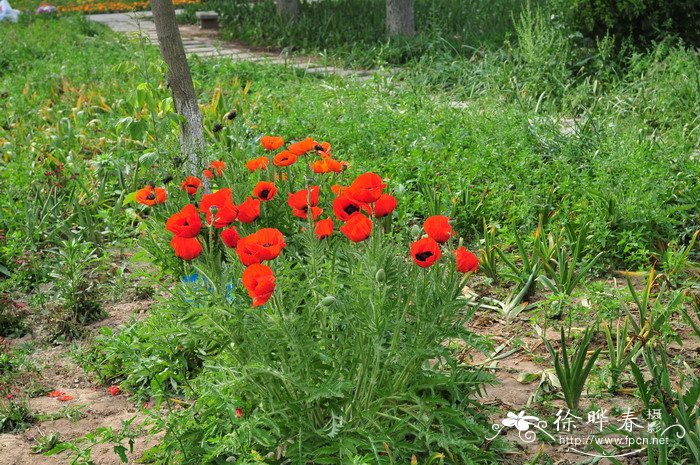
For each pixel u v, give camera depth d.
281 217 4.73
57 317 4.91
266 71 12.07
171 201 5.10
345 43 14.95
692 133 7.95
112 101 10.30
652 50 10.92
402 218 6.00
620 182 5.87
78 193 6.97
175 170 5.57
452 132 7.73
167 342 4.09
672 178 6.20
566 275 5.07
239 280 3.53
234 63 12.85
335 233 4.30
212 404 3.46
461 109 8.73
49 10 24.41
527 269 5.16
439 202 6.19
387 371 3.33
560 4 11.59
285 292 3.53
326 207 4.67
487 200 6.21
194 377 4.12
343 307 3.24
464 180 6.39
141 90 6.07
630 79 10.22
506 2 16.50
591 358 3.72
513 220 5.81
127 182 7.02
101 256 6.09
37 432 3.91
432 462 3.24
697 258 5.54
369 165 6.94
